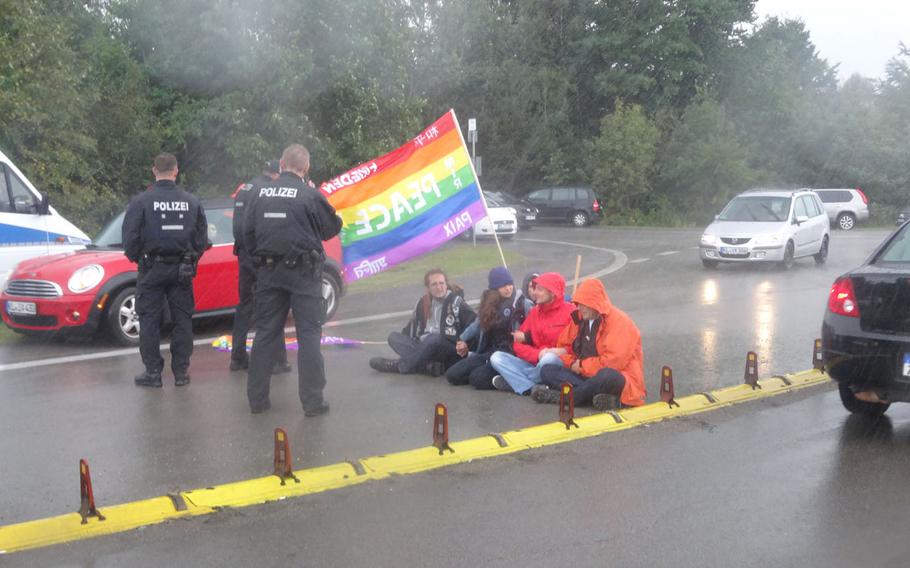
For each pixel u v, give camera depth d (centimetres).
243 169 2003
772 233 1925
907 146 4262
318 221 720
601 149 4284
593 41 4606
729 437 663
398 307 1404
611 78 4638
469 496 541
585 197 4012
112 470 597
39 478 585
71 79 1847
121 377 884
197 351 1030
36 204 1238
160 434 680
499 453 622
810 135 4441
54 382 865
